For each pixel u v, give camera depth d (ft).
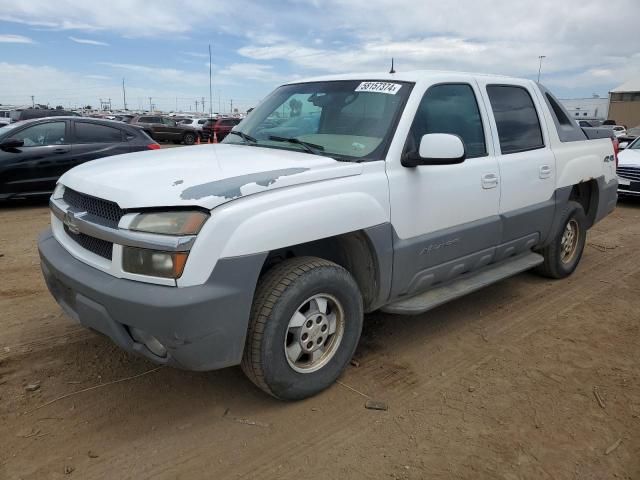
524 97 15.37
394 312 11.62
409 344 12.94
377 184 10.55
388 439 9.26
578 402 10.53
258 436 9.29
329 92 12.84
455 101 12.84
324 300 10.20
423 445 9.11
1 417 9.62
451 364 12.00
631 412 10.21
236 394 10.57
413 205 11.26
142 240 8.36
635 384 11.25
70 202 10.41
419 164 10.98
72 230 10.02
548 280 17.93
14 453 8.68
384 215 10.67
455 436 9.37
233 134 13.92
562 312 15.15
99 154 31.42
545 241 16.30
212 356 8.72
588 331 13.88
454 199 12.18
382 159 10.85
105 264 9.06
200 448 8.95
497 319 14.57
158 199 8.55
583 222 18.02
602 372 11.74
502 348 12.83
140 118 107.14
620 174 34.27
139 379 11.05
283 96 14.02
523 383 11.21
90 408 10.00
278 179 9.28
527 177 14.47
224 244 8.45
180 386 10.82
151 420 9.69
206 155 11.31
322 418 9.84
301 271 9.58
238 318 8.76
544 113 15.88
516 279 17.99
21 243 21.85
